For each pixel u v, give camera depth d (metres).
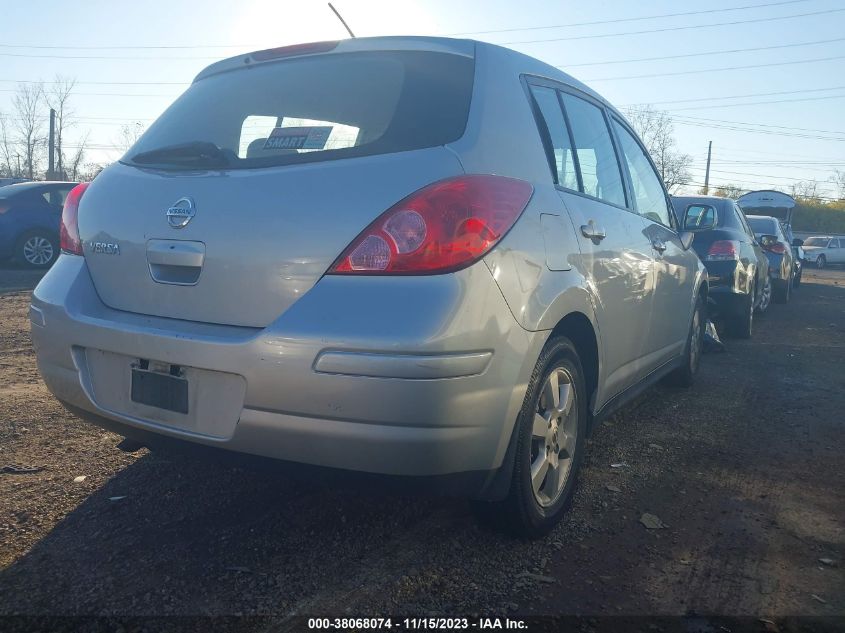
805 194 65.31
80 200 3.23
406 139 2.74
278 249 2.58
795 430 4.93
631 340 4.02
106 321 2.89
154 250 2.84
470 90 2.94
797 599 2.79
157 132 3.40
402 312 2.40
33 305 3.19
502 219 2.69
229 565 2.88
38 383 5.30
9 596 2.63
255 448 2.57
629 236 3.99
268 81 3.25
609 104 4.45
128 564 2.87
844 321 10.89
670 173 47.25
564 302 3.01
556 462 3.24
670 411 5.31
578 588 2.82
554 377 3.14
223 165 2.91
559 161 3.38
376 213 2.52
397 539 3.13
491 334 2.55
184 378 2.70
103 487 3.55
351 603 2.65
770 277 11.88
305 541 3.09
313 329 2.44
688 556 3.10
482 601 2.70
